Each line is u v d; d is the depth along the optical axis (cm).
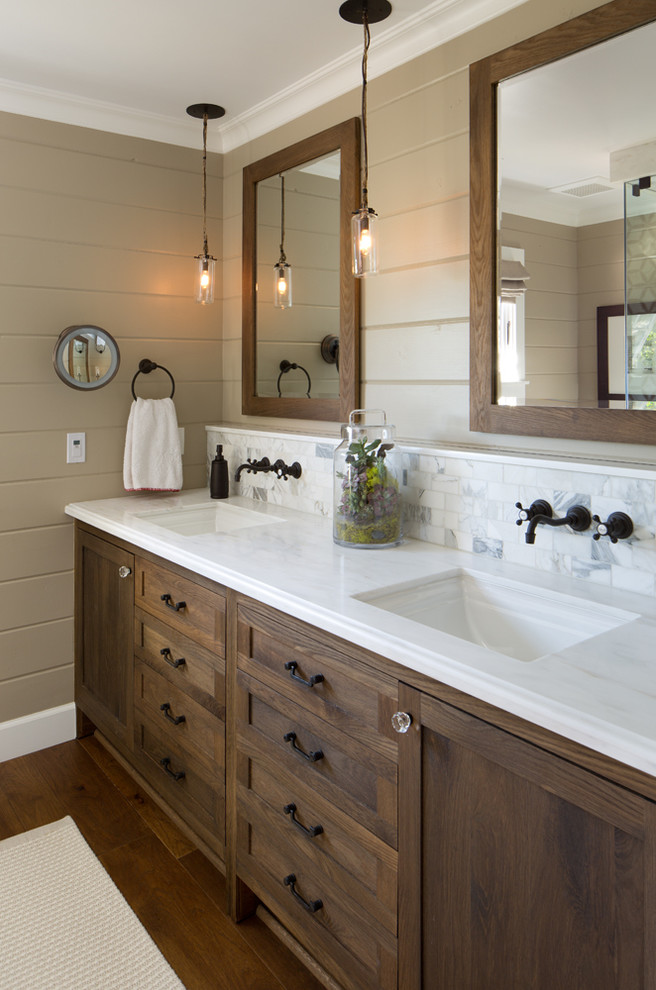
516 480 171
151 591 213
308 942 153
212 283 260
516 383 178
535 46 167
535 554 169
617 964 94
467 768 114
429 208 201
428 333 204
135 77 233
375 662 130
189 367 289
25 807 227
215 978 164
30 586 258
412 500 202
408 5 186
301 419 253
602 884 95
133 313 272
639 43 148
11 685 257
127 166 266
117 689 240
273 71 229
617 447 159
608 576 154
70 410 261
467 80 187
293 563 175
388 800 130
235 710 175
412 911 126
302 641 150
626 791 91
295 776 154
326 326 236
